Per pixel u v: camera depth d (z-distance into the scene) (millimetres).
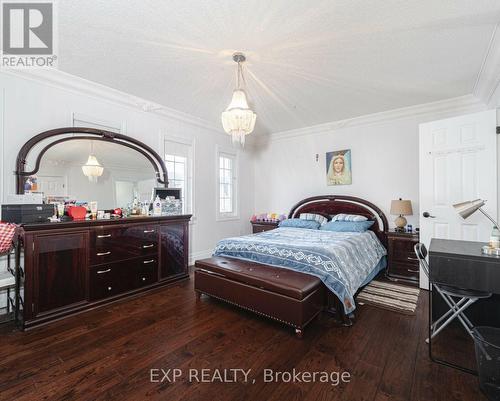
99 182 3254
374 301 2881
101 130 3234
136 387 1577
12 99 2639
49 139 2877
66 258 2484
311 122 4762
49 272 2377
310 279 2348
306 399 1492
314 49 2418
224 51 2447
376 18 2004
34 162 2762
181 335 2172
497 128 2855
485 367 1500
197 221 4617
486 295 1825
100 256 2723
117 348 1980
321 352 1940
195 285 2943
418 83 3148
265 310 2332
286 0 1817
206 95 3490
